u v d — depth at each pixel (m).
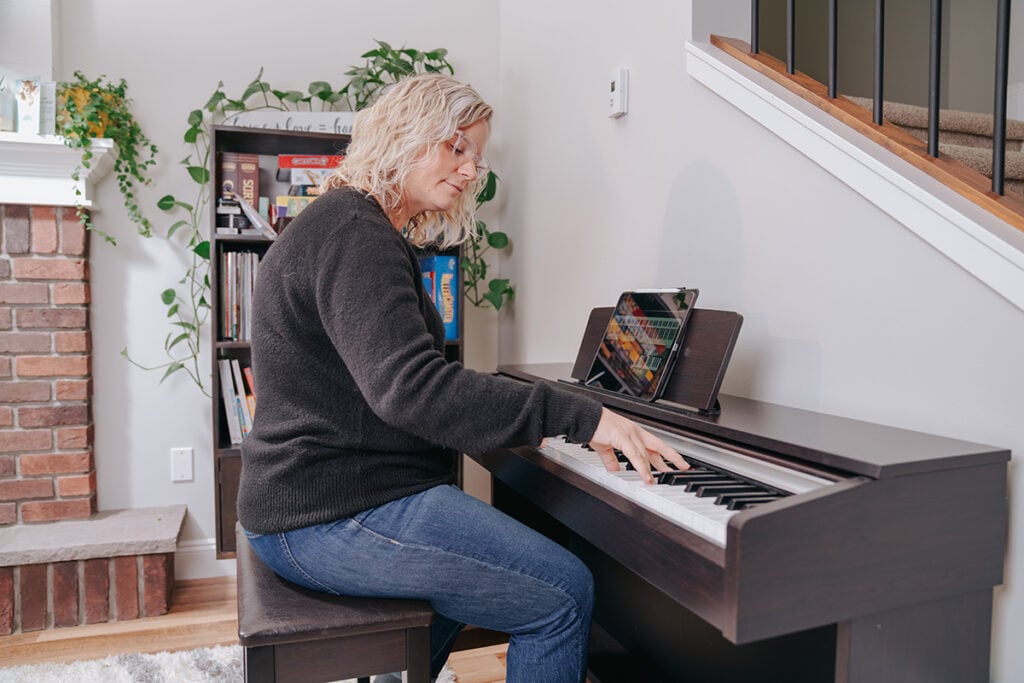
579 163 2.29
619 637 1.94
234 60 2.74
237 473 2.51
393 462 1.21
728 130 1.59
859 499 0.88
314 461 1.16
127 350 2.67
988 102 2.74
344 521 1.17
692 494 1.02
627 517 1.02
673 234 1.80
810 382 1.40
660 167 1.84
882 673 0.93
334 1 2.85
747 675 1.49
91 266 2.61
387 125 1.27
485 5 3.03
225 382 2.55
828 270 1.35
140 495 2.71
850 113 1.38
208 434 2.75
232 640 2.22
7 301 2.46
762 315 1.52
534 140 2.65
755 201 1.52
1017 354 1.04
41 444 2.51
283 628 1.08
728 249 1.61
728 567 0.81
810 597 0.85
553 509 1.26
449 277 2.69
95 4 2.60
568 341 2.38
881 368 1.26
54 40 2.49
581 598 1.18
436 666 1.52
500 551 1.15
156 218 2.67
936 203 1.13
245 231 2.50
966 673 1.01
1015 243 1.04
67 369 2.52
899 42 2.74
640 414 1.40
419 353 1.07
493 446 1.08
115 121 2.53
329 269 1.10
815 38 2.79
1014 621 1.06
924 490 0.93
